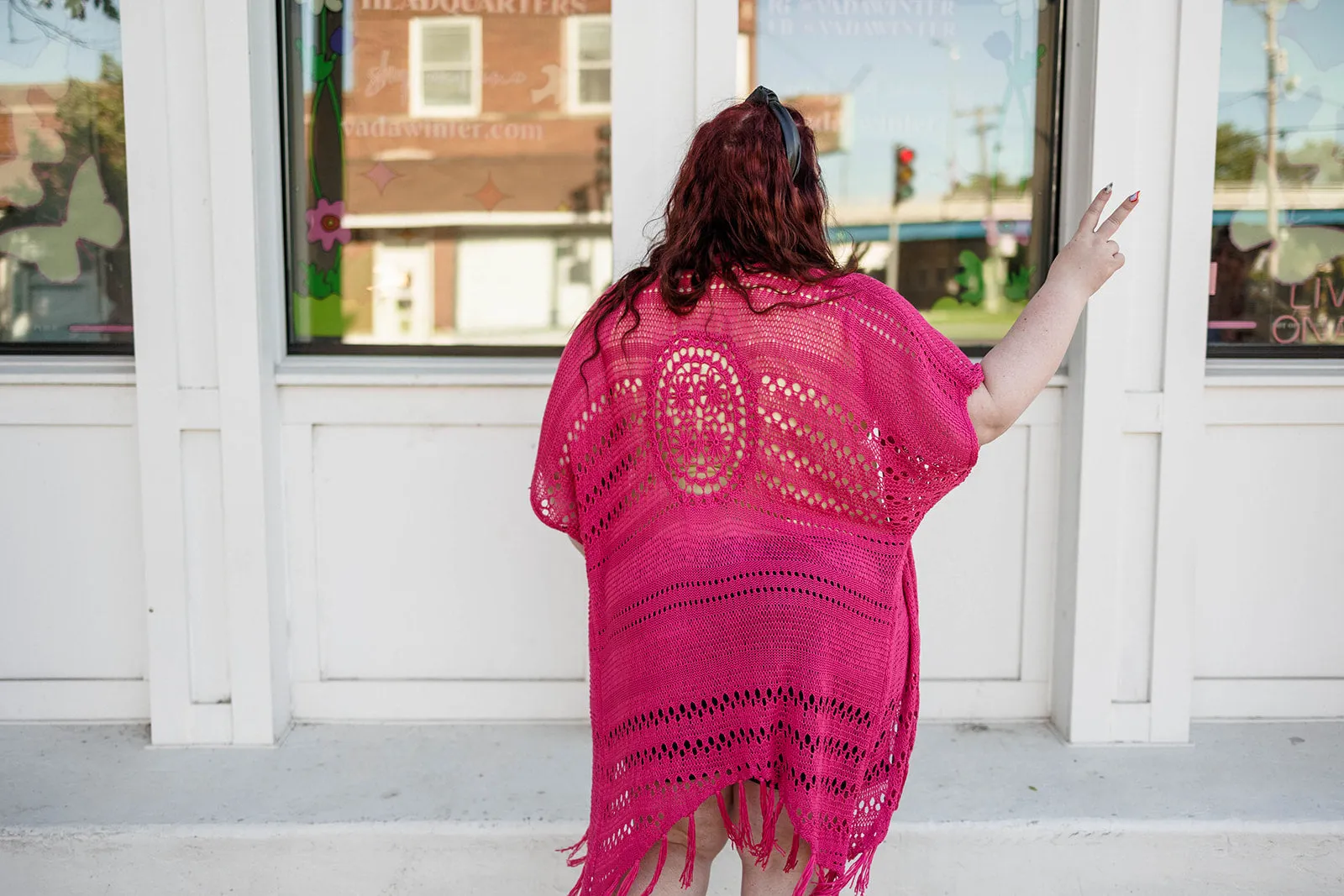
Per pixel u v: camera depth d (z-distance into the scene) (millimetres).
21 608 2893
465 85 2895
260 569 2750
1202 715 2947
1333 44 2855
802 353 1626
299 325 2938
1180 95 2611
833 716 1646
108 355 2916
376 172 2908
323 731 2881
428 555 2896
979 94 2877
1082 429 2715
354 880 2436
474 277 2961
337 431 2852
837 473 1639
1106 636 2775
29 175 2867
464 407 2836
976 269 2938
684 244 1700
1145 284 2686
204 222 2670
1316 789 2590
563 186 2939
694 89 2607
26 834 2391
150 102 2621
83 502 2859
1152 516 2752
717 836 1806
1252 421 2838
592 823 1825
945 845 2434
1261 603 2930
